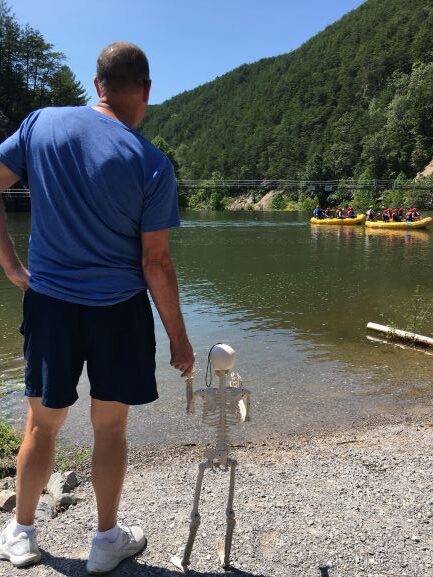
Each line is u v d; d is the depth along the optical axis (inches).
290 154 4899.1
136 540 113.7
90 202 92.6
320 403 257.1
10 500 138.0
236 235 1418.6
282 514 133.5
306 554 115.2
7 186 101.1
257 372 308.8
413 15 5703.7
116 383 99.3
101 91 98.8
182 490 151.7
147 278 98.8
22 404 254.2
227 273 747.4
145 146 94.7
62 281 95.8
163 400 256.7
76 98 2807.6
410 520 132.0
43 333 97.0
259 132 5679.1
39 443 103.3
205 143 6963.6
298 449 198.7
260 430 222.4
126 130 94.3
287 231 1558.8
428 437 210.5
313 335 401.7
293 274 738.2
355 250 1048.2
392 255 962.7
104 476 104.3
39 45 2591.0
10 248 100.8
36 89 2674.7
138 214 95.1
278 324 439.2
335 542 120.3
